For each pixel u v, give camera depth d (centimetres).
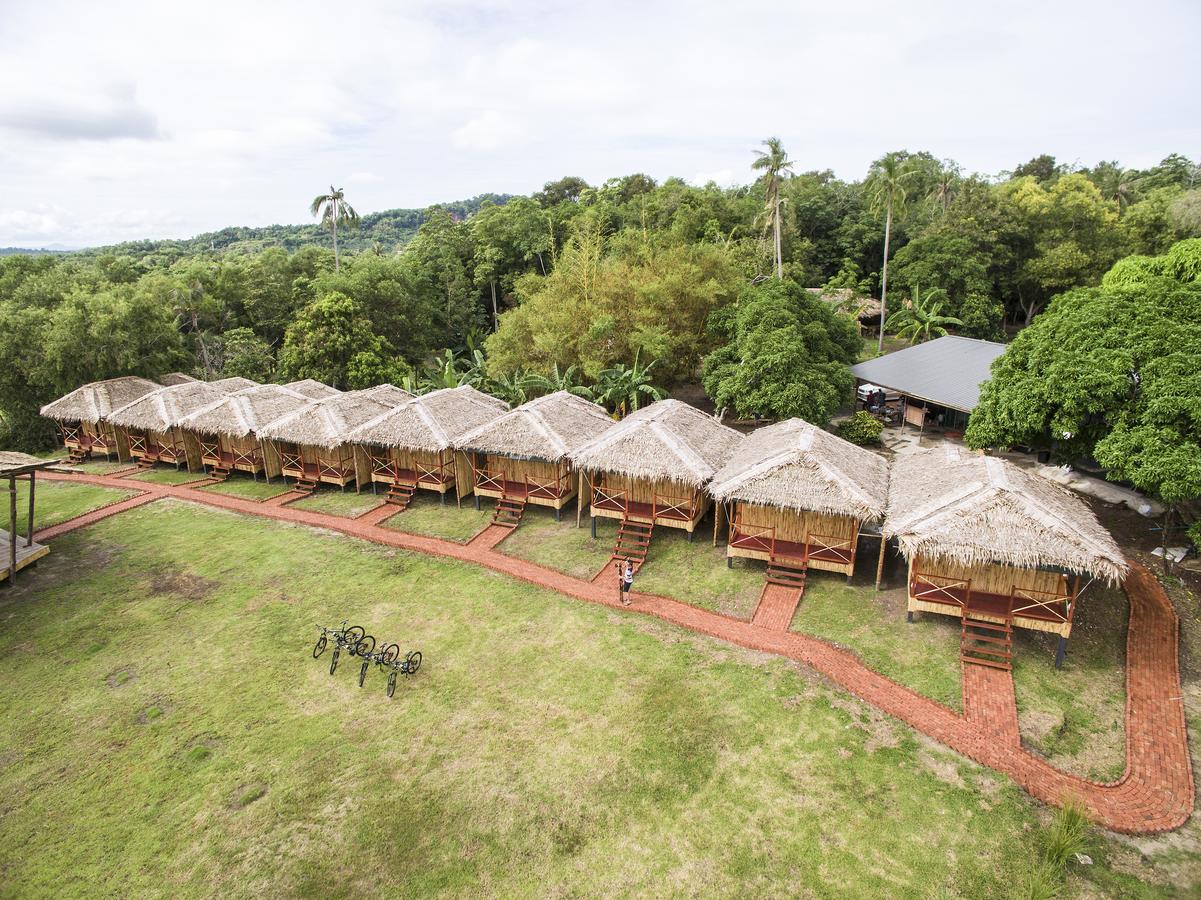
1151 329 2025
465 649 1877
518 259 6819
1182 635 1808
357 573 2338
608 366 4081
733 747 1471
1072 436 2208
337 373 4750
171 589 2252
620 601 2081
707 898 1140
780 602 2036
